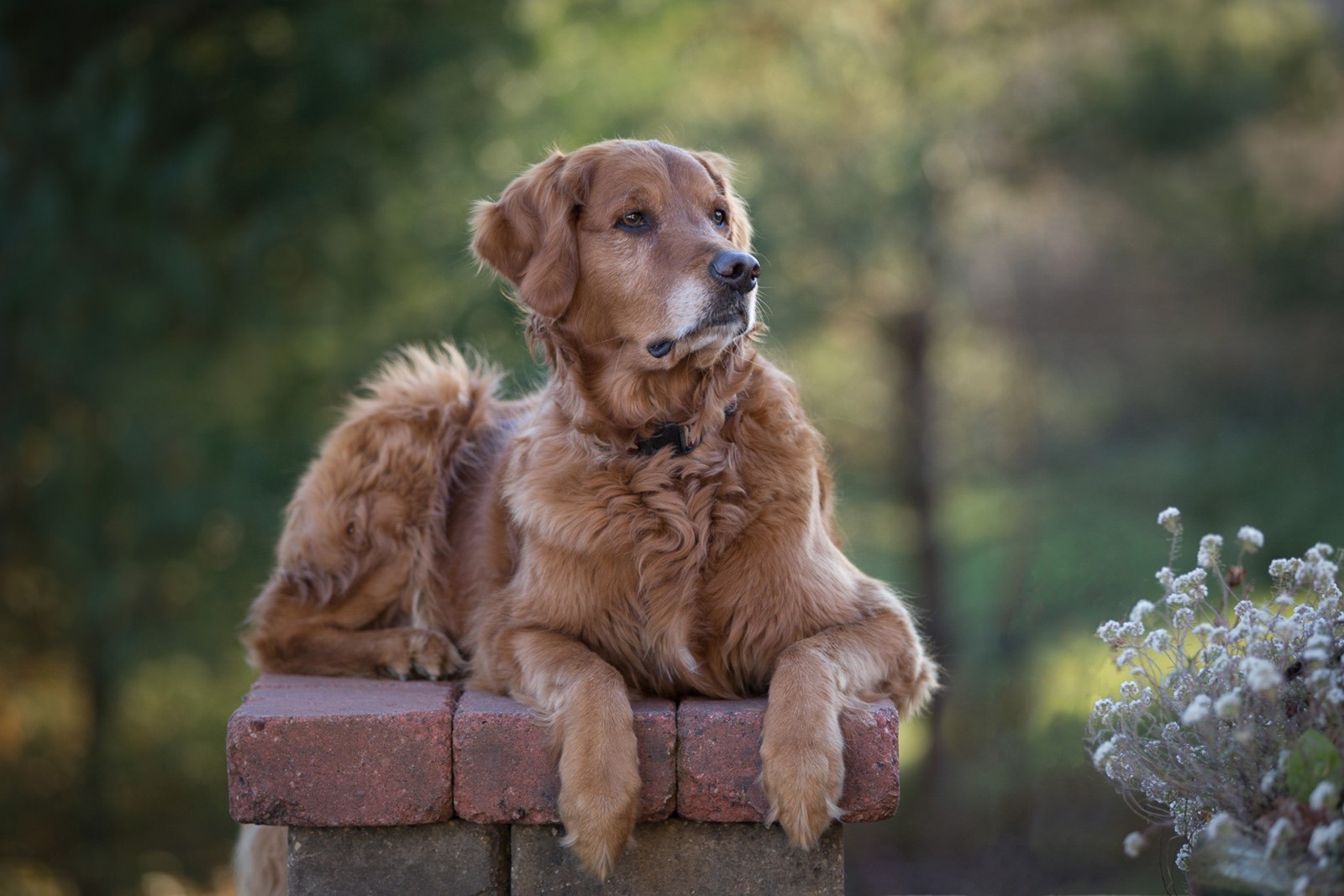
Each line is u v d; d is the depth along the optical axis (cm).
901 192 1302
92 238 1105
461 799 365
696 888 368
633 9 1164
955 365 1719
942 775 1248
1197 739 357
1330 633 337
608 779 349
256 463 1162
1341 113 1526
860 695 384
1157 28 1409
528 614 408
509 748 365
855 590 423
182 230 1123
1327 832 281
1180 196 1522
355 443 500
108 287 1128
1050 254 1675
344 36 1063
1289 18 1502
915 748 1504
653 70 1177
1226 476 1523
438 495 500
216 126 1052
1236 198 1527
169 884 1330
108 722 1349
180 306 1116
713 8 1294
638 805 356
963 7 1416
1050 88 1438
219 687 1452
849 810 361
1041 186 1516
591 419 410
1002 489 1741
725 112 1330
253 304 1142
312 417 1201
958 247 1498
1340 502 1448
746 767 361
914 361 1581
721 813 362
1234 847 306
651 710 370
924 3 1380
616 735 355
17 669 1373
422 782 365
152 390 1195
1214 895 304
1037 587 861
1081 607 836
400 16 1095
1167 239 1587
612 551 394
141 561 1259
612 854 347
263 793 364
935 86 1367
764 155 1288
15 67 1093
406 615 500
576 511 398
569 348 422
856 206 1279
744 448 404
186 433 1195
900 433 1616
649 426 406
